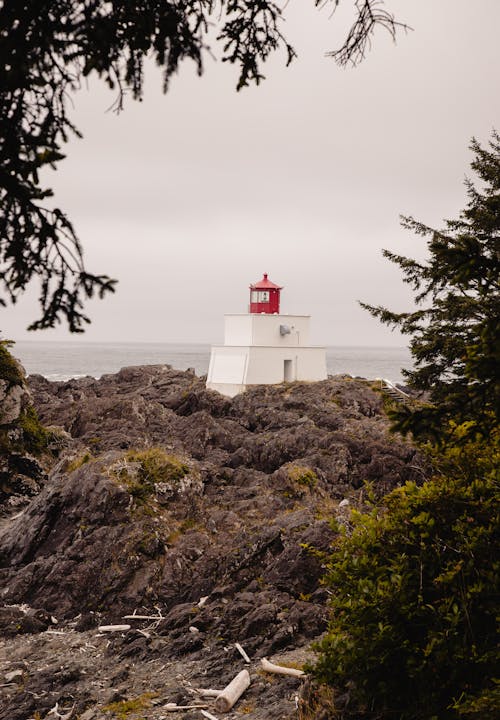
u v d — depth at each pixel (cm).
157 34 663
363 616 1242
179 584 2673
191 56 660
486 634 1203
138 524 2858
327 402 5347
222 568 2681
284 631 2227
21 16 582
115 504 2958
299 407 5297
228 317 6794
